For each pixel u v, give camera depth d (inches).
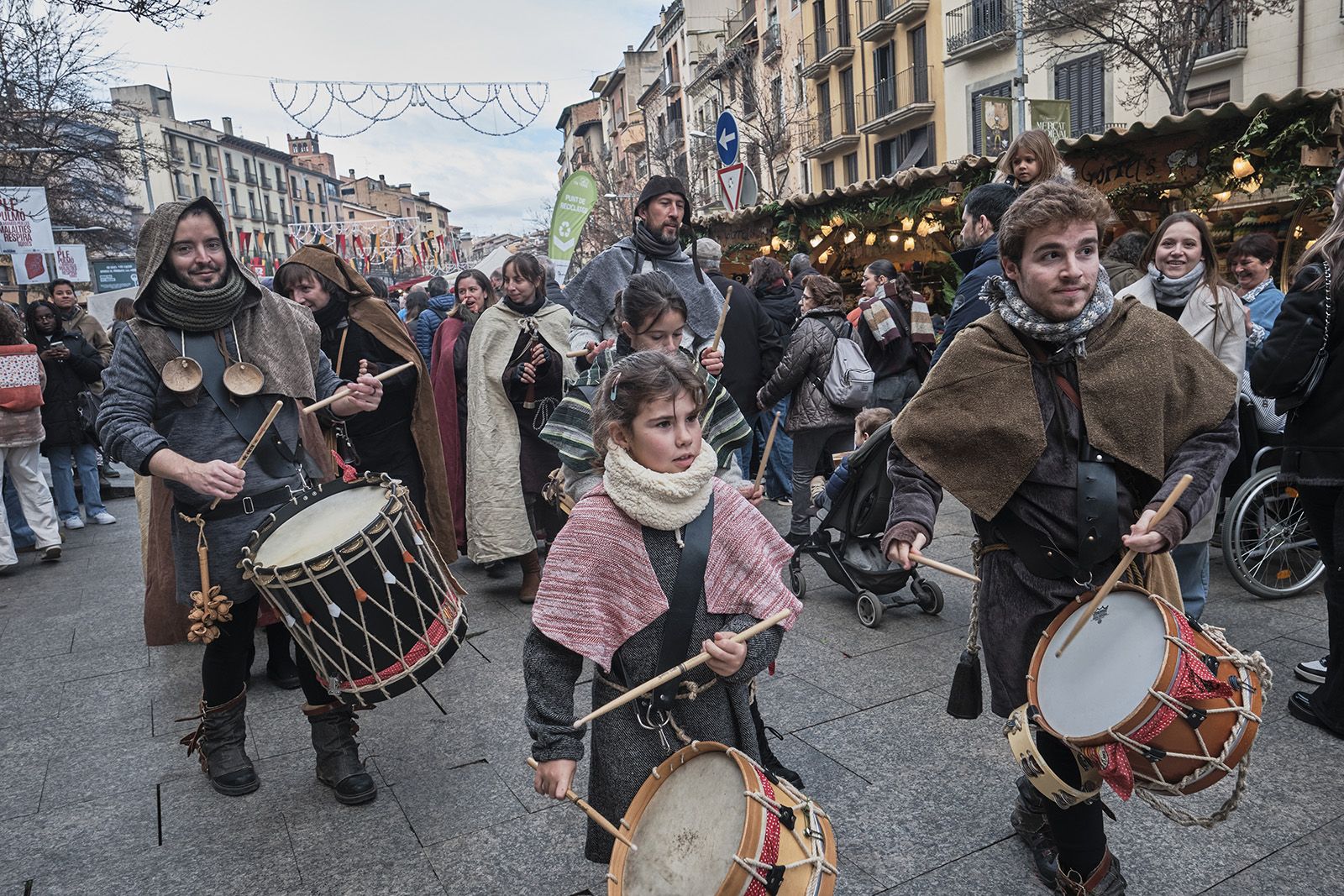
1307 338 125.0
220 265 123.0
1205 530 144.6
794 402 232.7
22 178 797.9
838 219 415.2
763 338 190.1
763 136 1343.5
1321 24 648.4
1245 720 73.9
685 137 1870.1
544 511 207.2
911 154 1128.8
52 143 783.7
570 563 79.9
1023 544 87.7
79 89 752.3
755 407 191.9
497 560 205.2
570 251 437.1
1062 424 85.5
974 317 143.2
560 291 318.0
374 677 107.7
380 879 106.6
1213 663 75.7
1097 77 827.4
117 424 114.4
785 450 300.4
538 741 78.7
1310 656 153.9
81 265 760.3
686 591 79.1
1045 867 98.7
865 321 265.4
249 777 128.3
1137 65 676.1
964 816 112.5
